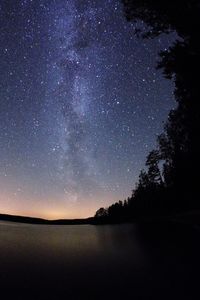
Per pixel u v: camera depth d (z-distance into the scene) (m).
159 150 39.25
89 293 4.96
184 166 35.56
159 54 20.88
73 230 13.19
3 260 6.55
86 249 8.57
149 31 21.77
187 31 20.08
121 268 6.61
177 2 19.80
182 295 5.04
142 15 21.31
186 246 9.47
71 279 5.62
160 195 38.09
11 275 5.57
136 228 14.70
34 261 6.71
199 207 29.80
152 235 11.91
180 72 20.53
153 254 8.21
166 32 21.53
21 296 4.62
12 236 9.91
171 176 38.53
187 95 22.55
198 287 5.47
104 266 6.71
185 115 26.72
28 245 8.51
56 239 10.09
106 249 8.72
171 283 5.66
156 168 41.22
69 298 4.70
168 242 10.19
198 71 20.19
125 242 10.08
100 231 13.21
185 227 14.64
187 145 33.94
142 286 5.42
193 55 20.03
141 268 6.67
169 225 15.91
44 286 5.14
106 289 5.20
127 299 4.78
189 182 36.00
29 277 5.54
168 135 36.00
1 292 4.71
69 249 8.40
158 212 33.28
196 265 7.10
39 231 12.01
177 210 31.70
